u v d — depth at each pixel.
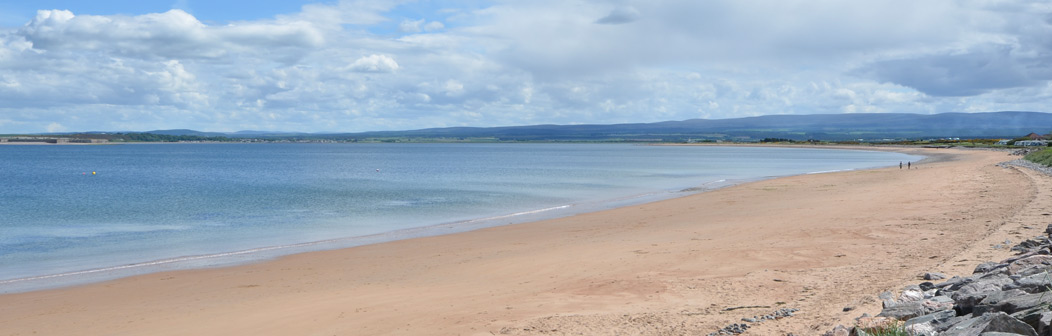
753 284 13.98
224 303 15.55
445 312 13.13
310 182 65.06
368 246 24.56
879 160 123.69
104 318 14.45
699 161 124.94
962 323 7.04
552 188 55.12
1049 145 128.50
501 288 15.59
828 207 31.92
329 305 14.49
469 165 109.31
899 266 14.64
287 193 51.28
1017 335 5.80
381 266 20.11
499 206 40.16
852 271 14.62
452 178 71.00
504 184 60.56
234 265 21.05
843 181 54.00
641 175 75.31
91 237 27.97
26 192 53.78
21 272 20.22
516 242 24.31
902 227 22.28
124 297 16.66
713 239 22.12
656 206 37.09
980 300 7.84
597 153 198.38
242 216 35.75
